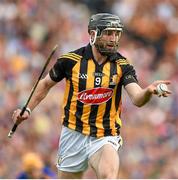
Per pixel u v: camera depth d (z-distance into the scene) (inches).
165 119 1907.0
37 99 840.9
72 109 823.1
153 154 1700.3
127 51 2178.9
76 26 2215.8
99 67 813.2
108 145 807.7
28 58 1980.8
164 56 2313.0
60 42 2114.9
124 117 1849.2
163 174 1546.5
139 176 1566.2
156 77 2134.6
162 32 2367.1
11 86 1820.9
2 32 2082.9
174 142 1801.2
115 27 800.3
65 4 2299.5
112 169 788.0
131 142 1770.4
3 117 1611.7
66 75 824.9
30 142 1581.0
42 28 2133.4
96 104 813.9
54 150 1593.3
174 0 2450.8
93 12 2410.2
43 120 1674.5
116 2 2449.6
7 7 2145.7
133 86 799.7
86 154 824.3
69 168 848.9
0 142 1525.6
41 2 2210.9
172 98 1977.1
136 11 2415.1
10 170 1379.2
